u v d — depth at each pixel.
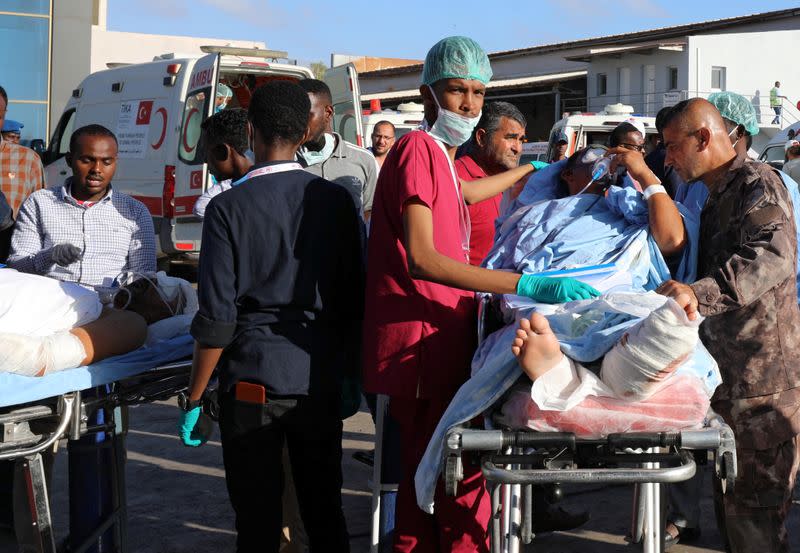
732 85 31.23
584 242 3.05
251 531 3.14
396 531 3.34
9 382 2.94
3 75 17.34
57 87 17.56
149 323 3.68
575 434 2.57
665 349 2.38
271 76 11.59
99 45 36.53
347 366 3.47
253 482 3.12
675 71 31.28
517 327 2.82
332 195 3.23
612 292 2.79
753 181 3.16
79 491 3.80
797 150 13.32
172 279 3.84
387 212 3.18
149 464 5.74
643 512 2.87
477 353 3.03
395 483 3.72
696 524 4.54
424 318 3.14
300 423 3.15
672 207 3.06
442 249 3.13
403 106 17.42
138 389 3.45
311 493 3.25
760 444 3.26
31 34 17.44
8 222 4.41
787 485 3.30
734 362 3.25
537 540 4.54
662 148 5.07
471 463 2.96
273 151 3.21
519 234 3.19
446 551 3.24
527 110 34.75
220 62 10.94
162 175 11.02
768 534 3.33
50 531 3.14
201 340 3.05
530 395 2.61
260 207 3.10
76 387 3.11
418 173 3.07
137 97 11.51
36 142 9.88
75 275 4.07
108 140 4.13
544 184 3.50
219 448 6.09
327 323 3.23
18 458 3.12
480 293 3.23
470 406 2.73
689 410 2.53
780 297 3.22
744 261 2.98
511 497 2.72
